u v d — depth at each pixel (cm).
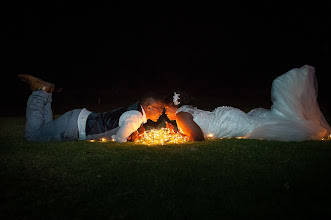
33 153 554
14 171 448
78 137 663
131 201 361
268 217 319
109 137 666
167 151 571
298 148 574
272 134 657
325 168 452
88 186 402
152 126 895
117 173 448
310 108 686
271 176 427
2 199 363
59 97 2238
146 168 469
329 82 1769
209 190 385
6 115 1375
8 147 601
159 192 383
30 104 672
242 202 353
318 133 651
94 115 671
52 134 651
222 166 475
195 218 320
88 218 324
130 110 661
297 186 389
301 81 680
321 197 360
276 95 702
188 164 488
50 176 438
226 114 681
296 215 322
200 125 671
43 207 347
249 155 532
